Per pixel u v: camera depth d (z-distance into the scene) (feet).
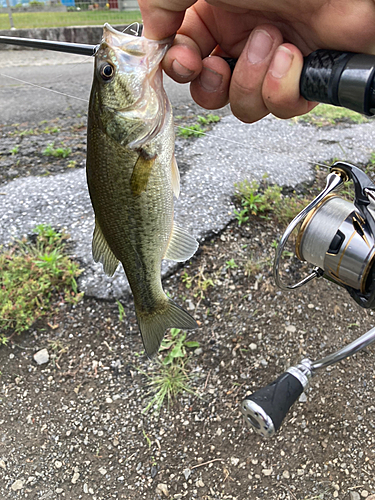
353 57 0.40
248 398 0.63
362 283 0.48
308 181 1.36
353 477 0.76
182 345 0.94
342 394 0.87
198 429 0.82
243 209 1.21
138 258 0.53
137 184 0.49
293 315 1.00
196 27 0.62
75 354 0.92
